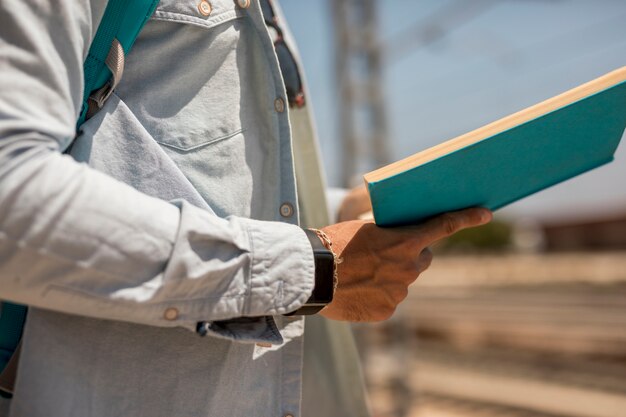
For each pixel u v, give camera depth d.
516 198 1.24
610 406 7.27
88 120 0.94
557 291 18.41
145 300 0.78
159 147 0.96
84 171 0.76
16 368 0.90
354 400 1.43
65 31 0.79
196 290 0.83
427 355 13.26
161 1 0.98
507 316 14.63
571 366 9.91
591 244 30.38
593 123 1.06
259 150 1.09
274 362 1.08
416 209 1.04
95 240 0.74
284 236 0.91
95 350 0.88
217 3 1.04
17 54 0.74
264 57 1.10
